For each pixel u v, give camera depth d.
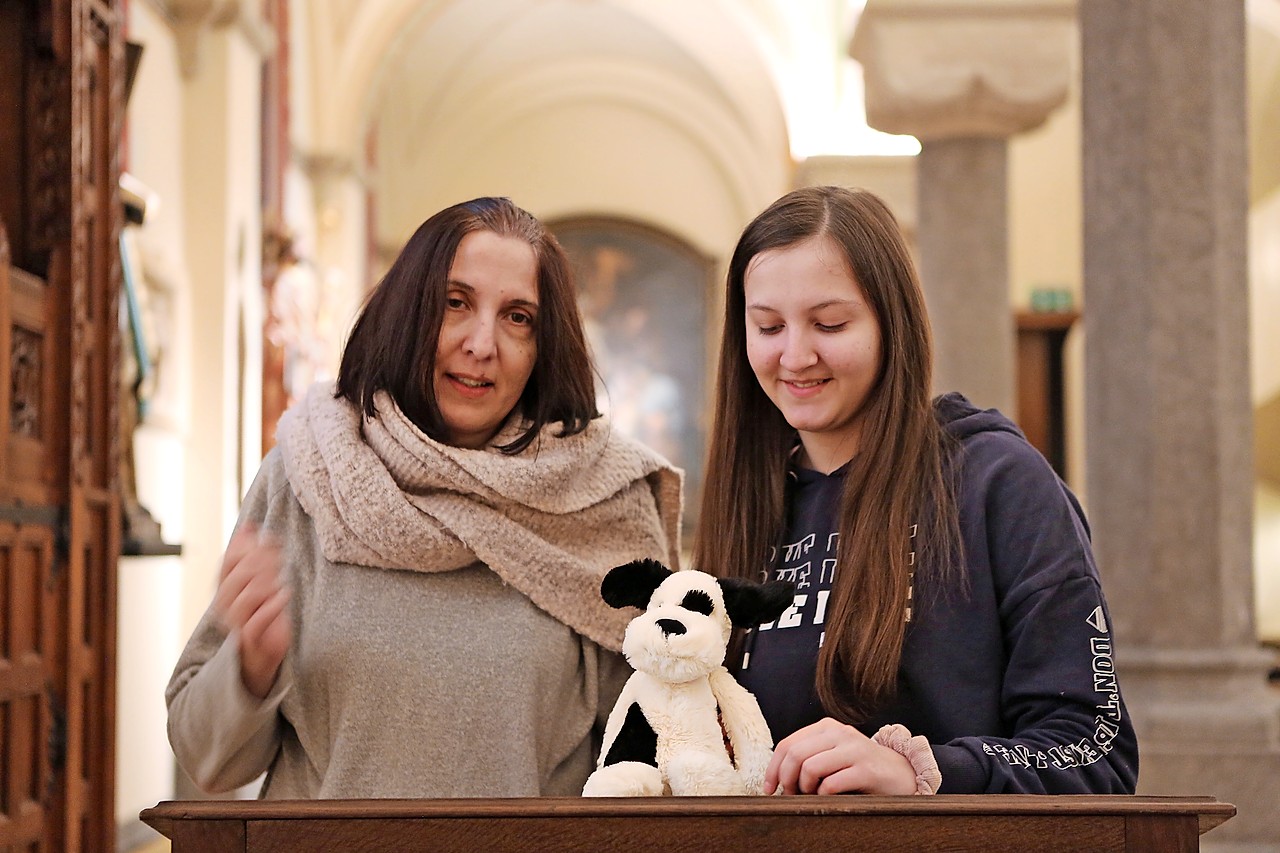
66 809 4.43
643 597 1.76
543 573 2.31
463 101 21.41
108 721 4.94
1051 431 12.46
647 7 18.77
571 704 2.34
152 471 8.45
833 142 15.37
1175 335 5.19
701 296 22.34
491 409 2.35
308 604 2.33
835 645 1.86
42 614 4.32
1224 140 5.22
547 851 1.32
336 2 14.68
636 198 22.41
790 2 15.83
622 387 22.20
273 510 2.38
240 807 1.34
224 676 2.10
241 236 9.91
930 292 8.16
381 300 2.35
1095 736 1.73
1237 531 5.23
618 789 1.58
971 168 8.03
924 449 1.93
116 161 5.14
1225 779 4.99
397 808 1.33
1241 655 5.16
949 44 7.82
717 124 21.75
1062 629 1.79
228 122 9.53
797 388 1.95
